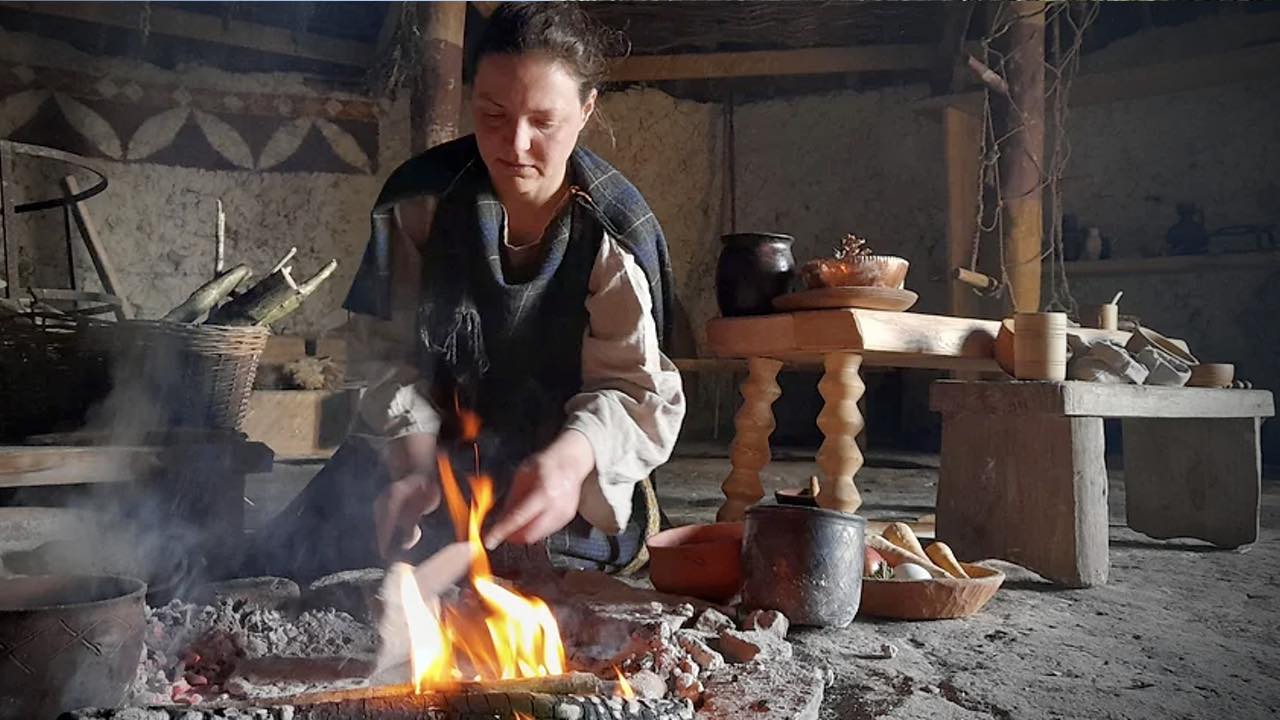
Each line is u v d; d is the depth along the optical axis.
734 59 8.34
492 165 1.92
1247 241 7.11
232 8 7.56
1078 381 2.80
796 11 7.81
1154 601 2.49
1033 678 1.79
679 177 9.09
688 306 9.10
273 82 8.05
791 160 8.96
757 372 3.27
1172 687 1.75
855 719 1.55
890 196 8.68
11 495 2.61
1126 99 7.70
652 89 9.04
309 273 8.15
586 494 1.77
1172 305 7.42
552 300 2.00
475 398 2.03
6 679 1.16
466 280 1.99
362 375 2.05
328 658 1.56
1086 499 2.64
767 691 1.50
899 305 2.99
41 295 3.34
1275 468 6.43
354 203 8.30
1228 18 7.20
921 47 8.06
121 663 1.24
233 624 1.71
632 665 1.58
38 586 1.37
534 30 1.79
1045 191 8.02
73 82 7.40
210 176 7.89
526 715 1.17
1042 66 5.56
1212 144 7.44
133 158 7.64
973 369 3.58
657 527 2.38
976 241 5.61
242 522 2.65
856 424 3.06
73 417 2.71
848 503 3.04
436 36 5.32
